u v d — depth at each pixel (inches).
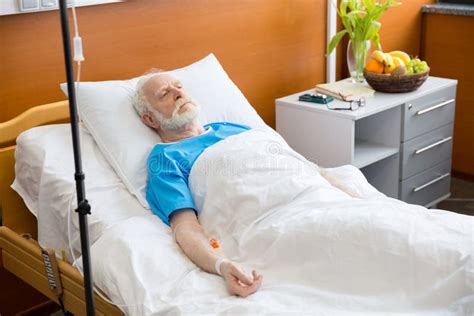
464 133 145.4
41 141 87.3
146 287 69.6
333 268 69.2
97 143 88.7
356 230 69.3
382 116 117.7
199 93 97.3
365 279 67.9
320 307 66.1
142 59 104.6
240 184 79.8
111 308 72.3
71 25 95.1
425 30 147.3
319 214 72.8
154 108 89.6
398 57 118.7
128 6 100.9
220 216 80.1
